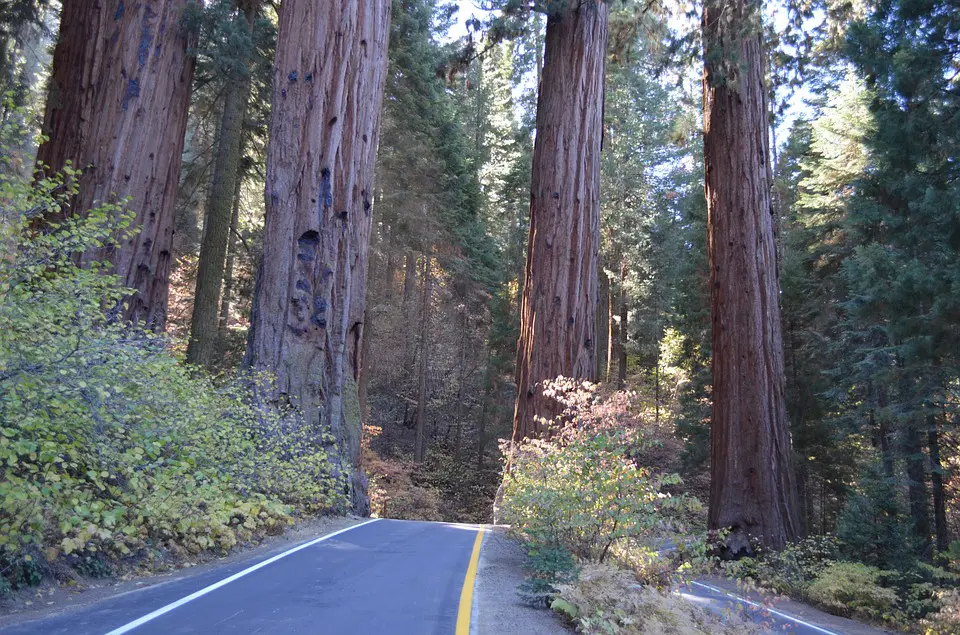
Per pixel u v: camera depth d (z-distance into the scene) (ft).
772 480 51.52
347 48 50.08
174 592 19.70
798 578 45.42
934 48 39.99
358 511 46.96
